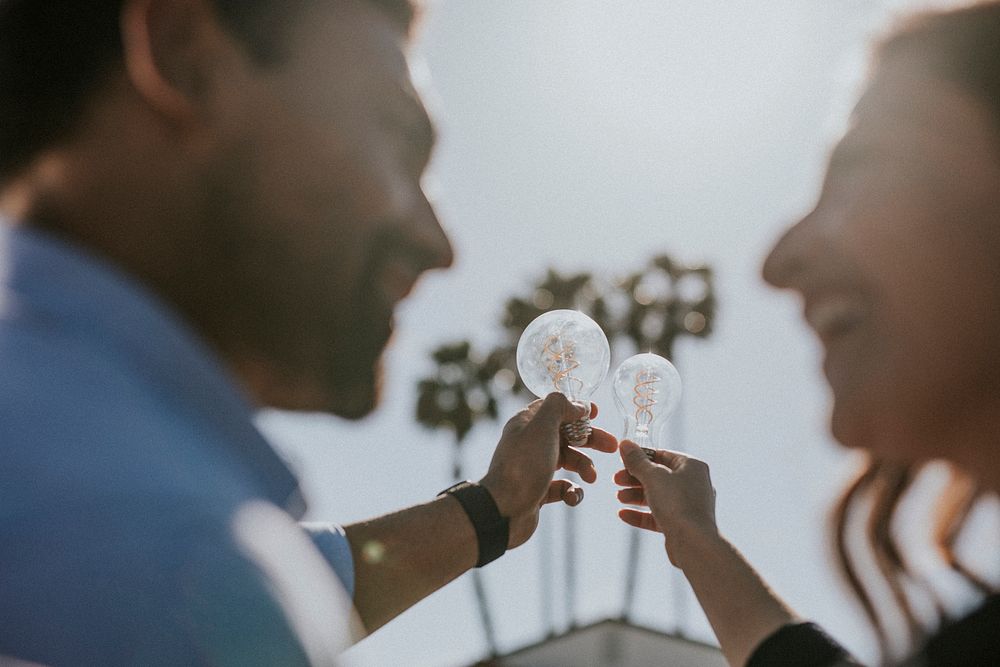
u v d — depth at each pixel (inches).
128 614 17.7
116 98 30.8
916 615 50.6
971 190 34.0
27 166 30.6
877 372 34.5
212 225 31.4
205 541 19.0
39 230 29.6
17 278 24.4
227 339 32.3
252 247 31.7
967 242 33.7
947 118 34.8
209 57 31.9
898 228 34.4
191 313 31.4
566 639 842.8
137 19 31.0
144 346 24.8
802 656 54.7
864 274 34.7
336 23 34.2
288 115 32.5
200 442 23.7
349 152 33.4
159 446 21.5
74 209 30.0
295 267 32.3
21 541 18.1
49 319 23.5
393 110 35.2
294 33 33.1
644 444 106.9
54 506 18.6
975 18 35.9
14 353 21.9
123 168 30.5
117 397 22.2
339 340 33.6
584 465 80.7
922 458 36.2
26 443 19.6
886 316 34.6
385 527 67.2
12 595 17.6
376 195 33.7
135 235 30.3
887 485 52.5
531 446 75.3
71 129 30.5
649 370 108.7
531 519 74.7
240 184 31.8
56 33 30.6
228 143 31.7
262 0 32.8
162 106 30.7
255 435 27.8
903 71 36.5
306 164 32.6
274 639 18.5
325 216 32.7
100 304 24.5
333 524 63.1
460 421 807.1
